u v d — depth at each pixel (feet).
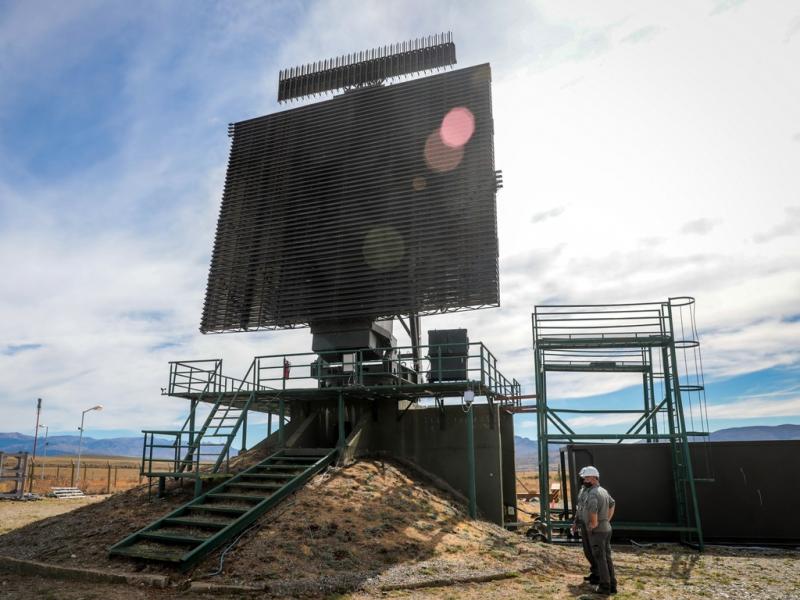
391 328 60.08
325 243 57.06
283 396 49.70
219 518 33.78
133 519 35.65
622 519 47.39
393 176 56.90
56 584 26.99
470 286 50.75
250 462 45.52
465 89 57.62
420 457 52.31
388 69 63.00
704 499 46.29
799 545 43.80
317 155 61.31
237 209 62.75
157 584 26.05
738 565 34.83
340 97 62.90
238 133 67.05
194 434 44.21
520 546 36.55
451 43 61.05
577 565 33.47
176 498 39.32
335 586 25.58
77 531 34.91
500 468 50.52
